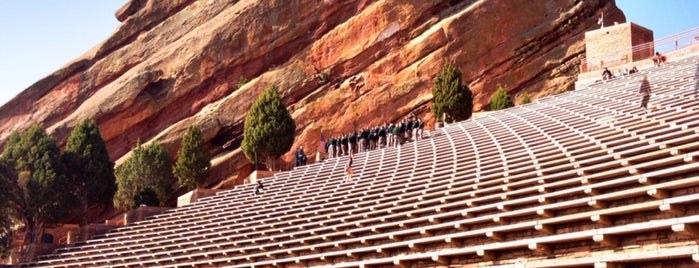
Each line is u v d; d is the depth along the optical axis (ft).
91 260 111.86
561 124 93.86
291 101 181.57
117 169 165.07
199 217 112.06
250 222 98.48
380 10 185.16
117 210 161.48
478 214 68.90
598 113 93.91
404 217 76.89
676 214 52.37
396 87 177.47
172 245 102.89
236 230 97.71
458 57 177.47
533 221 60.59
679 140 63.10
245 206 109.19
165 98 187.93
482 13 180.24
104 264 108.58
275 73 184.96
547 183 67.77
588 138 79.05
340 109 177.88
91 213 159.12
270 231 91.97
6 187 135.23
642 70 118.62
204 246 96.94
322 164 121.08
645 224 50.75
